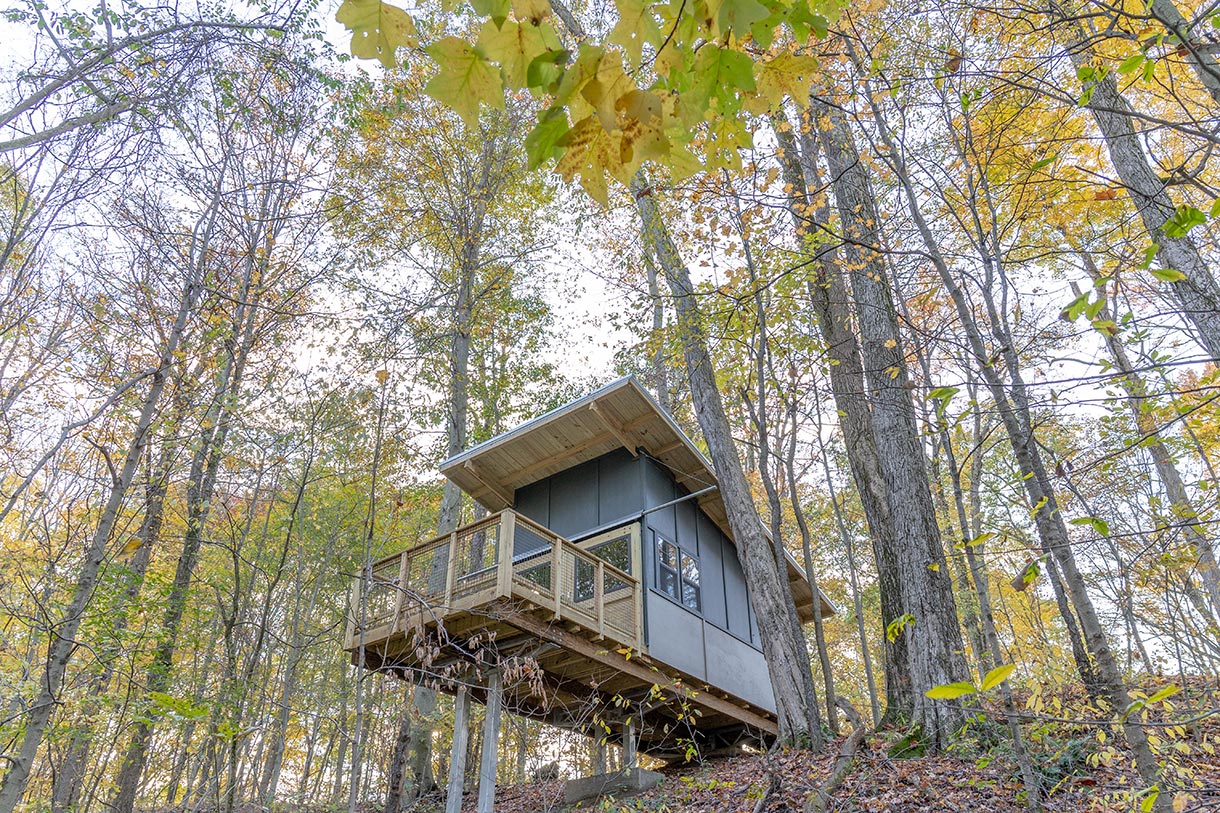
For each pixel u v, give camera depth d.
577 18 11.95
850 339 10.34
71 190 4.98
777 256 8.66
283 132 6.13
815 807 6.38
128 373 6.49
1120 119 5.42
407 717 8.59
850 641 23.91
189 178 5.57
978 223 4.13
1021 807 5.68
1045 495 3.39
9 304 5.59
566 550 9.48
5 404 6.34
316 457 7.57
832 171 8.61
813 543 21.14
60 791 8.26
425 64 10.66
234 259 6.12
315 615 13.09
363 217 9.45
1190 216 1.72
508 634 8.55
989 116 4.45
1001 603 12.56
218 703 6.04
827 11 1.62
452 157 13.65
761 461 9.50
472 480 12.38
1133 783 5.33
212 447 7.00
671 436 11.68
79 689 7.16
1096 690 6.17
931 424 4.83
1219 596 7.82
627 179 1.24
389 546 15.38
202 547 10.37
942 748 7.03
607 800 9.21
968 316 3.95
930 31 4.90
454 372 13.15
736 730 12.79
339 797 11.03
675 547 11.87
